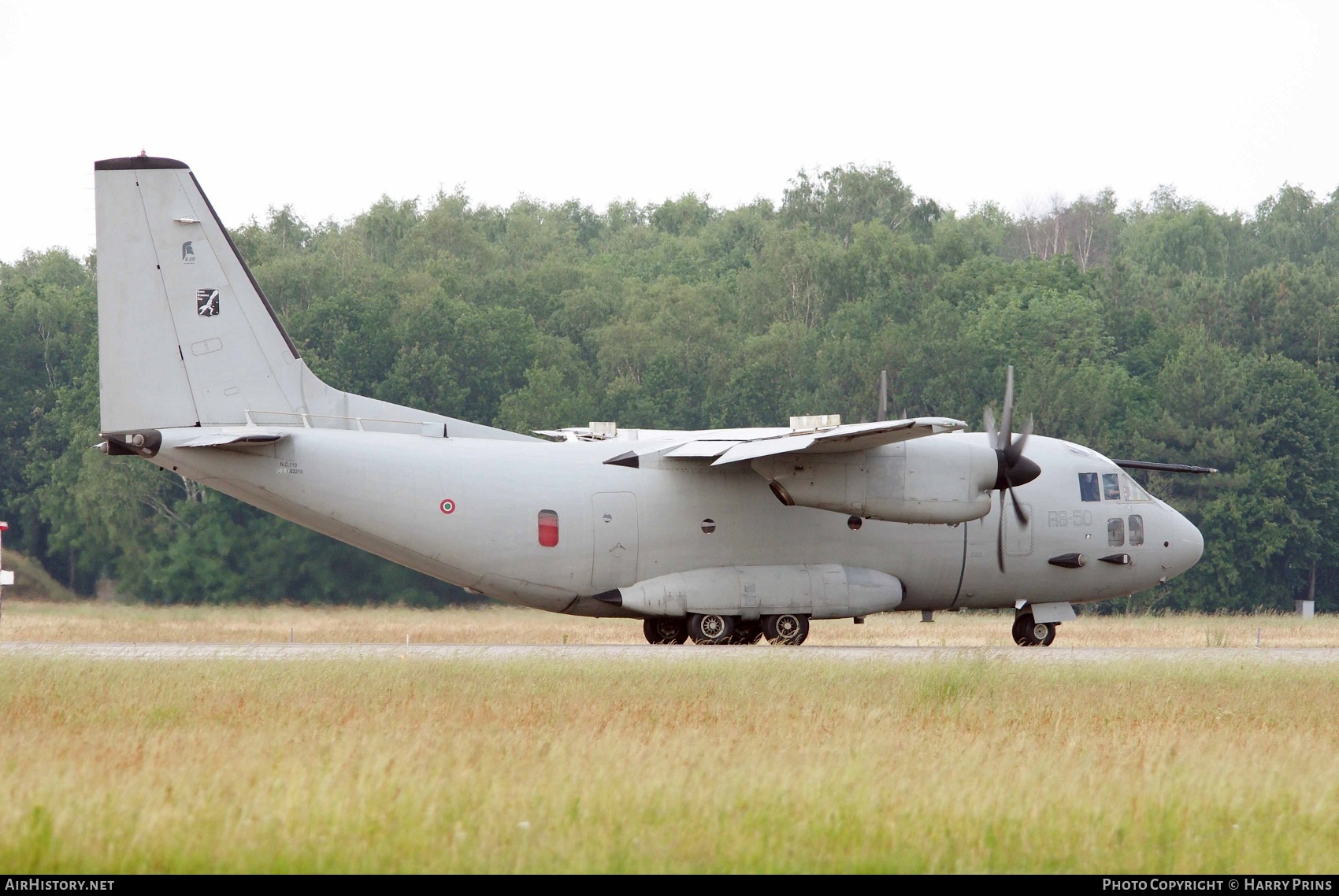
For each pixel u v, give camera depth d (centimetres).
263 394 8738
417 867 3042
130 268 8538
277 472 8506
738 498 8956
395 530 8644
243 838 3186
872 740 4622
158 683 6116
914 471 8475
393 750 4241
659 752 4247
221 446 8438
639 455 8981
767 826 3400
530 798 3609
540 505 8762
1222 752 4556
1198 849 3381
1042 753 4459
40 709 5412
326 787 3597
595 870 3042
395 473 8625
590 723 5044
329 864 3044
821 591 8931
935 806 3625
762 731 4894
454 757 4103
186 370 8594
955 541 9256
